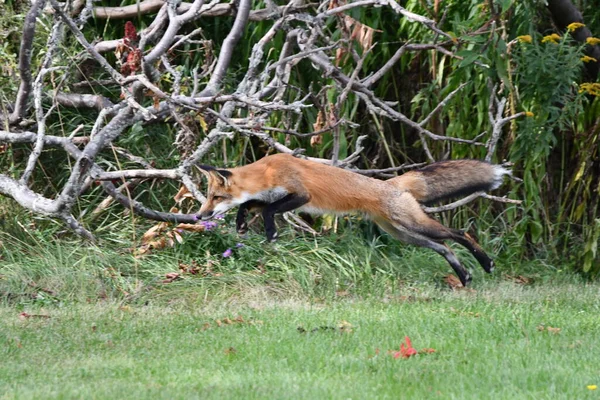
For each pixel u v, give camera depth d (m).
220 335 9.11
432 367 7.73
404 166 13.73
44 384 7.18
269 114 13.55
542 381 7.30
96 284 11.73
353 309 10.77
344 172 11.77
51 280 11.77
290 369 7.72
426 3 14.48
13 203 13.79
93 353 8.39
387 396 6.74
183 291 11.72
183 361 8.02
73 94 14.38
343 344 8.66
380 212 11.85
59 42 12.39
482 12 13.84
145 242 13.03
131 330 9.41
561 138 16.33
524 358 8.09
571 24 13.89
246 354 8.25
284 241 13.84
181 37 13.86
